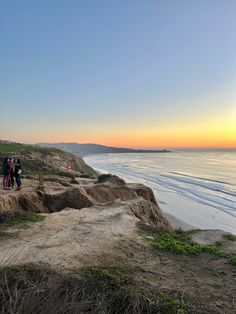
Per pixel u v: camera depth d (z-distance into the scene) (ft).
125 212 48.21
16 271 23.59
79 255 28.35
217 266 27.07
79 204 65.21
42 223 41.22
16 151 254.27
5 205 56.34
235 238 35.17
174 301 20.89
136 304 20.45
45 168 174.70
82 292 21.44
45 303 19.30
